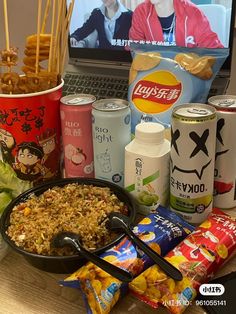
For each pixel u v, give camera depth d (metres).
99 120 0.65
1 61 0.67
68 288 0.54
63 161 0.76
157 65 0.71
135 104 0.72
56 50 0.67
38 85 0.66
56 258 0.51
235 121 0.61
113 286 0.49
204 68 0.68
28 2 1.16
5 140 0.69
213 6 0.79
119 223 0.56
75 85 0.95
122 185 0.70
